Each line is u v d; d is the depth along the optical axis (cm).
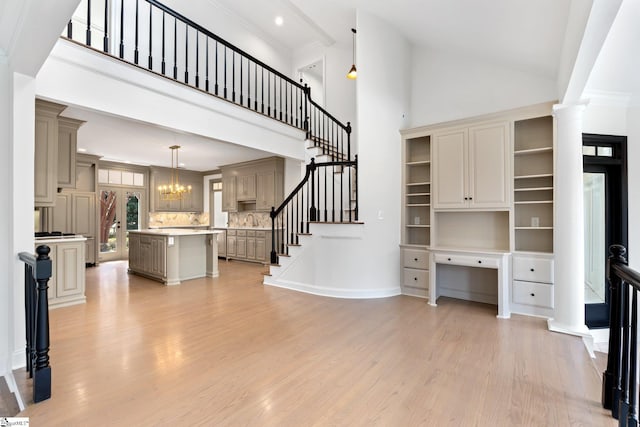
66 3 148
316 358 245
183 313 358
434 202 416
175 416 173
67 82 294
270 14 638
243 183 793
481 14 310
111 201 814
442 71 448
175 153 688
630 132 366
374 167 428
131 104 342
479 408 182
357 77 428
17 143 232
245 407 182
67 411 176
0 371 225
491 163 376
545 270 345
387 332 301
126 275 594
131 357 245
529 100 383
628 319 164
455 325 321
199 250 577
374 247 427
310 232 457
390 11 397
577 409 181
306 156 591
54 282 380
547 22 275
